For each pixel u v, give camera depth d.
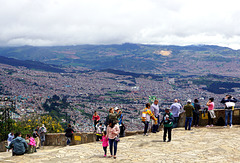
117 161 8.37
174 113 15.51
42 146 17.14
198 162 7.86
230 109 14.16
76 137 16.45
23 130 21.97
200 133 13.09
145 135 13.34
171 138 12.25
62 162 8.25
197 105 15.27
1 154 13.20
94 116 14.83
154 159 8.37
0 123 19.80
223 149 9.59
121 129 13.51
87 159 8.72
